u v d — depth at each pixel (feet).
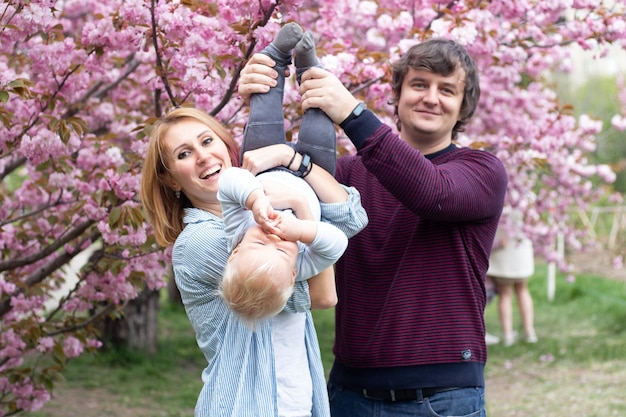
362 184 9.12
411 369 8.45
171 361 23.22
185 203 8.14
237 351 7.16
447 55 8.76
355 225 7.53
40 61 11.44
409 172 7.79
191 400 19.92
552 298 33.06
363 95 12.87
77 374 21.65
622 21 14.03
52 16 10.93
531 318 26.18
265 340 7.13
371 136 7.75
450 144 9.17
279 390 7.18
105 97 15.75
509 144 17.62
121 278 13.10
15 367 14.05
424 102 8.84
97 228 11.96
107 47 11.51
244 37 10.62
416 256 8.57
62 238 12.17
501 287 25.82
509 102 17.67
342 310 8.90
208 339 7.51
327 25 13.73
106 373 21.89
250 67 7.67
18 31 10.98
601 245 38.93
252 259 6.56
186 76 10.83
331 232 6.88
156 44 10.84
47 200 14.20
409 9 14.21
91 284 13.25
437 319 8.47
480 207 8.33
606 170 22.41
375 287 8.68
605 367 22.81
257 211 6.66
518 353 24.82
